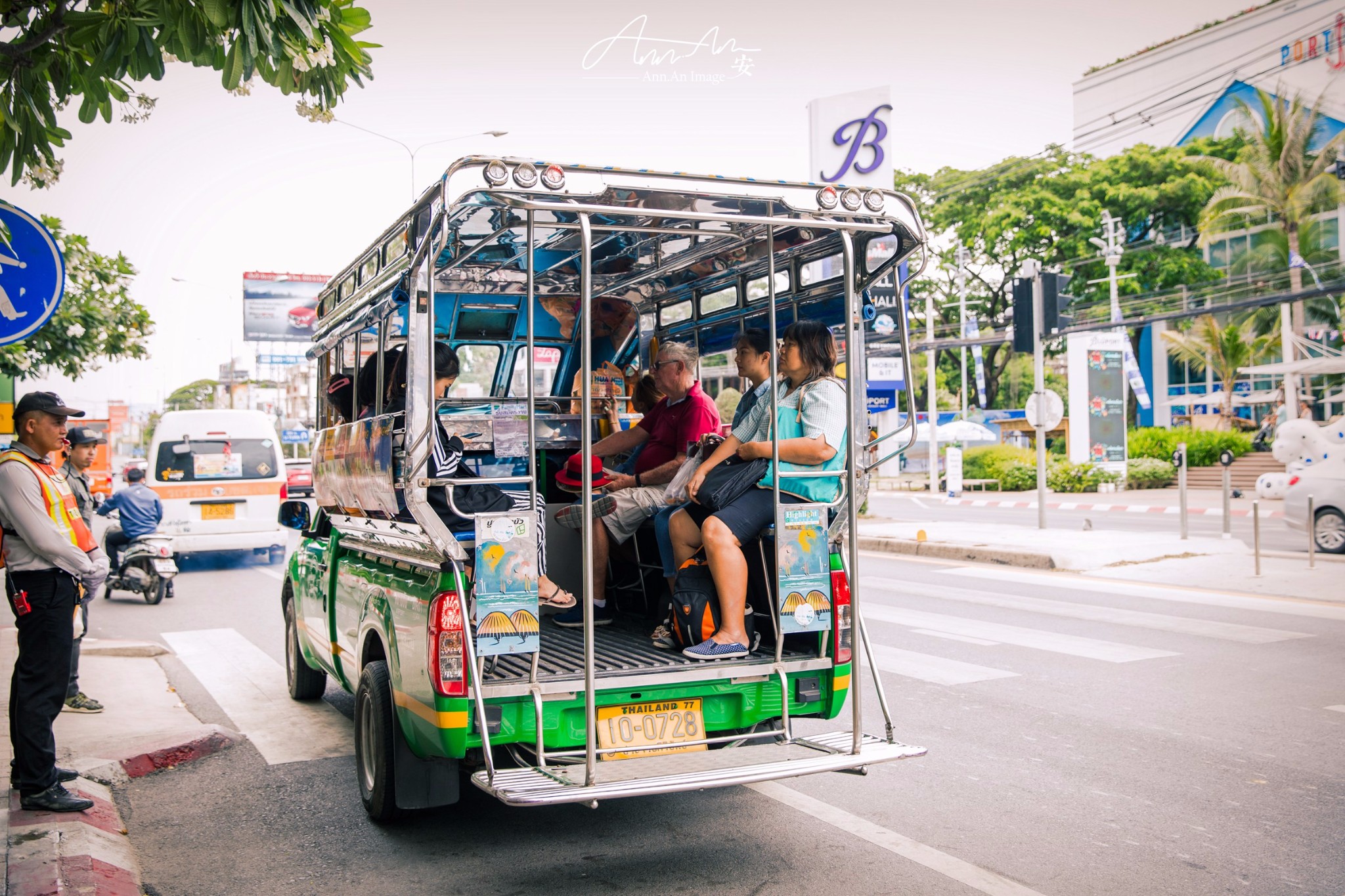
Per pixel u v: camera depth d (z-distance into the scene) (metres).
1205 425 36.62
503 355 7.27
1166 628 9.49
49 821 4.66
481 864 4.43
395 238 4.52
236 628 10.88
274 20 4.40
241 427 15.81
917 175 39.41
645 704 4.44
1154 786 5.30
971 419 41.53
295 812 5.16
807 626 4.67
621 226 4.83
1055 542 15.38
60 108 5.05
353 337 5.79
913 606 10.88
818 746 4.43
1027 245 36.25
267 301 53.41
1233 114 34.03
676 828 4.85
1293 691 7.19
